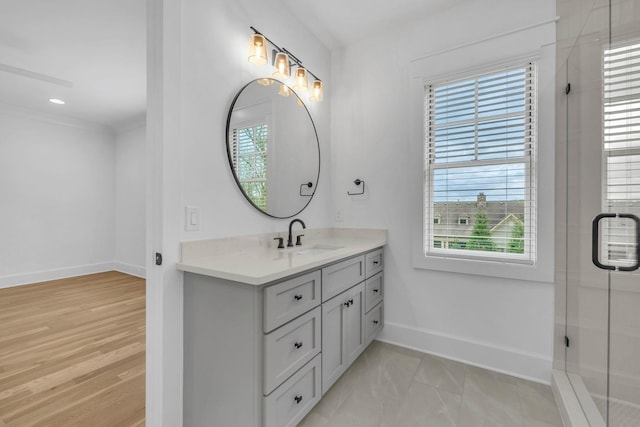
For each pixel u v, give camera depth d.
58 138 4.27
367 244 2.10
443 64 2.09
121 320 2.76
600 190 1.33
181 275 1.37
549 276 1.77
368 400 1.63
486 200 1.99
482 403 1.61
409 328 2.24
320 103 2.45
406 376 1.86
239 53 1.69
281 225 2.01
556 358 1.76
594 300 1.39
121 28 2.25
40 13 2.08
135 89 3.33
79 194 4.48
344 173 2.52
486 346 1.97
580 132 1.50
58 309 3.05
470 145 2.04
